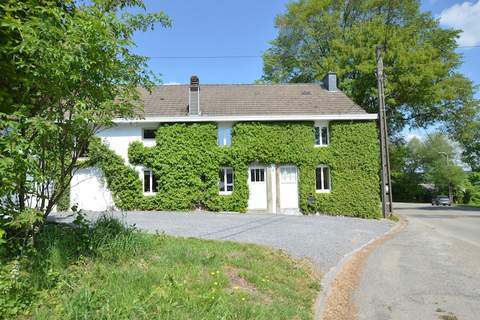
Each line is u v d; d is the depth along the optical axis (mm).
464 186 60938
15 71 4910
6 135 4391
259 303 5254
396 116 34562
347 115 21984
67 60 4633
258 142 21516
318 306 6004
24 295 4180
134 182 20500
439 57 32219
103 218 7566
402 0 33000
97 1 5719
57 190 5730
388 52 29641
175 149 20922
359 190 21812
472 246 12828
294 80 38750
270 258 8266
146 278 5223
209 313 4445
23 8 4762
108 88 5668
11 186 4590
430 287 7613
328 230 15031
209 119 21281
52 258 5254
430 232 16781
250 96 24656
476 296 7008
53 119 4996
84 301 4094
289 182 22031
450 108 34094
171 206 20625
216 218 17156
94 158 6617
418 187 60594
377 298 6871
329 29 34938
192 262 6574
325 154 21984
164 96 24016
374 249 11961
